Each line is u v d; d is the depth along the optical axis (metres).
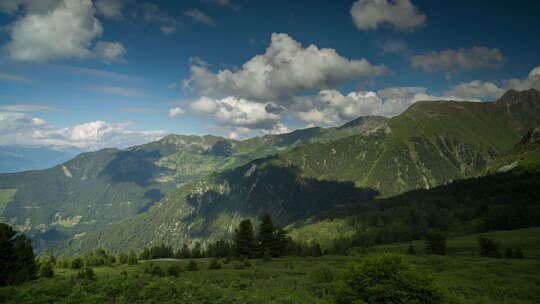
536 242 92.69
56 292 26.55
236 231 98.69
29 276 50.62
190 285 29.20
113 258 116.00
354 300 20.39
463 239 118.81
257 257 96.31
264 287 42.88
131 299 24.92
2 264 48.75
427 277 20.19
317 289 38.84
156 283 27.97
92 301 23.50
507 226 129.62
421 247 118.69
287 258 95.12
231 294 28.83
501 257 77.00
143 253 132.12
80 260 102.62
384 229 164.00
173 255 136.75
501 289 42.12
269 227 99.06
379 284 20.02
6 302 23.23
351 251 127.50
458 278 52.28
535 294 39.50
